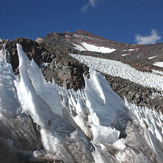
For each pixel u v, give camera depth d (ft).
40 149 22.53
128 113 29.68
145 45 434.30
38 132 23.26
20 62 24.88
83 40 528.63
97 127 24.50
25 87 23.36
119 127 27.71
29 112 23.31
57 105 25.94
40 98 24.58
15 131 22.26
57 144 22.68
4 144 20.10
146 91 103.91
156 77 143.84
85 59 147.64
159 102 94.17
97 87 29.19
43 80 26.25
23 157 21.09
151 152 25.62
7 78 25.66
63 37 521.24
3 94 23.68
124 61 167.63
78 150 22.88
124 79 123.95
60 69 88.84
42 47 110.73
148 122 30.25
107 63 154.20
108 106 28.40
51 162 21.52
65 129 24.13
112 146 24.21
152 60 271.28
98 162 22.36
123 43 515.91
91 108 27.27
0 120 22.20
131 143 26.20
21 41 101.71
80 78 85.97
